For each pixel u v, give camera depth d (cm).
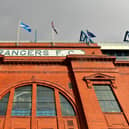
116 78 2286
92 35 3136
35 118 1797
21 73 2297
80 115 1869
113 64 2534
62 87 2167
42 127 1728
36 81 2202
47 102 1995
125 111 1895
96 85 2189
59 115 1855
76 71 2319
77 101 2016
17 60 2420
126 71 2498
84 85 2141
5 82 2161
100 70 2355
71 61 2458
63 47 2781
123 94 2092
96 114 1806
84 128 1747
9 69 2331
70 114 1897
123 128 1731
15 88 2117
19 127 1703
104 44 3119
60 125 1761
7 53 2578
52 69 2400
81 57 2480
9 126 1702
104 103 1991
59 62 2481
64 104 1998
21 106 1922
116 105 1980
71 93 2105
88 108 1862
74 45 2880
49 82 2209
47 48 2733
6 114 1805
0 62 2381
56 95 2067
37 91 2112
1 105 1914
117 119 1817
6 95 2030
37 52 2644
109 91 2136
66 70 2405
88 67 2383
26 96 2041
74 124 1789
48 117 1827
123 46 3127
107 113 1870
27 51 2644
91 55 2520
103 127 1691
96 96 2050
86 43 2948
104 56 2525
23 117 1798
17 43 2769
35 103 1948
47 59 2494
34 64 2436
